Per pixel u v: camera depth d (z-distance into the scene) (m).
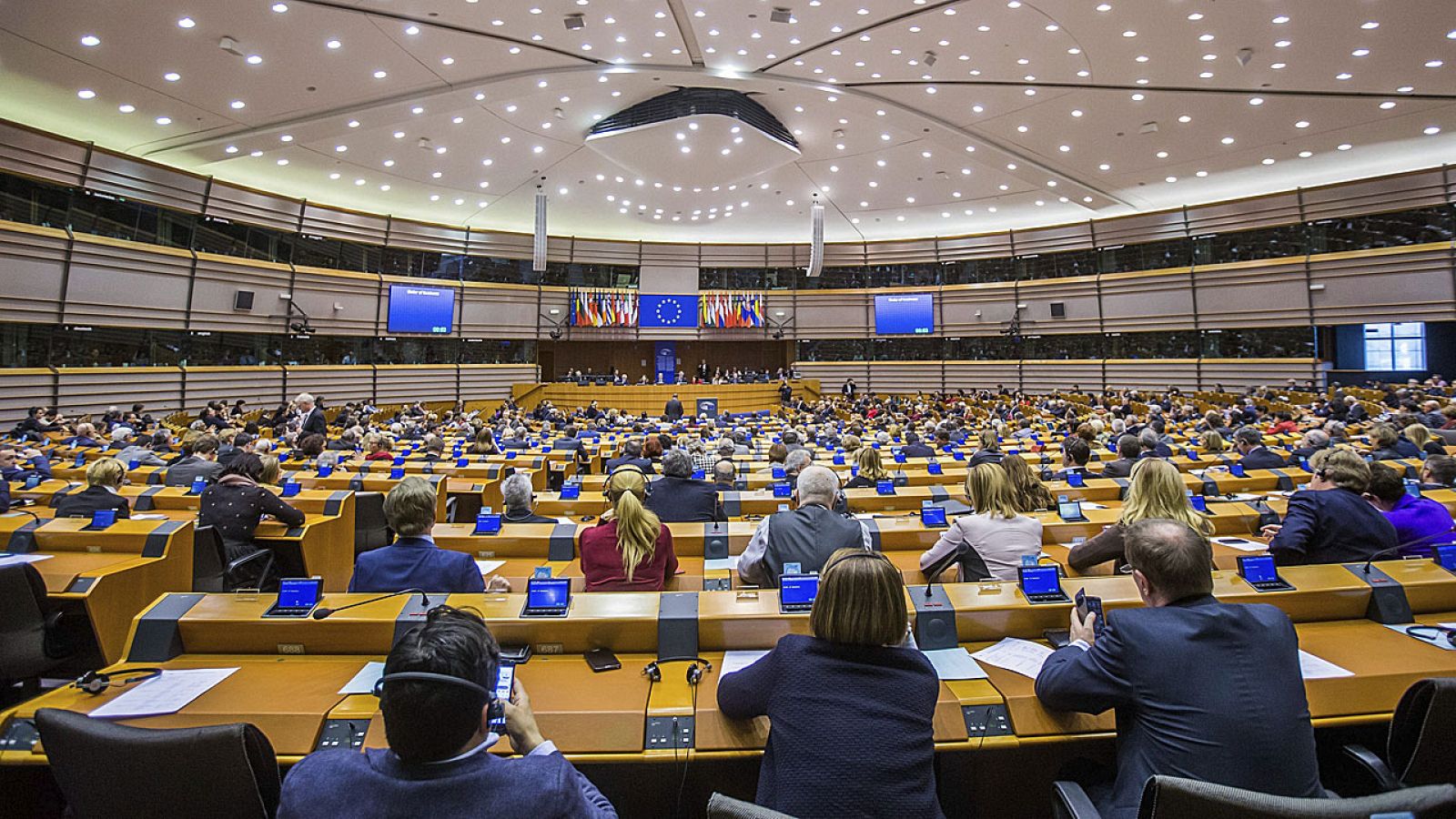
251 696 2.45
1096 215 26.95
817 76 15.64
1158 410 15.65
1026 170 20.95
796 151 19.98
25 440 12.41
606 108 17.89
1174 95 15.57
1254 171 21.50
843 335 30.97
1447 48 13.19
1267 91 15.30
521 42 13.70
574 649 2.83
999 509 3.77
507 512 5.11
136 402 18.09
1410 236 21.39
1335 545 3.62
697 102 17.28
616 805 2.54
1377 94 15.39
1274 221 23.23
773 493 6.30
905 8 12.35
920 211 27.16
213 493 5.38
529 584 2.92
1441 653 2.69
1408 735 2.06
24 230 15.83
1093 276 27.23
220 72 13.82
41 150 15.95
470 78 15.12
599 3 12.34
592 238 29.80
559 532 4.82
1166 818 1.62
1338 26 12.39
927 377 30.27
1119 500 6.44
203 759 1.75
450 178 21.95
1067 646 2.37
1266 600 3.00
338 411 22.08
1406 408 14.16
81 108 15.38
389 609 2.91
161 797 1.78
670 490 5.50
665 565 3.77
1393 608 3.02
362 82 14.61
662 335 29.77
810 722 1.87
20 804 2.45
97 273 17.30
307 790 1.46
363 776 1.46
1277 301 23.52
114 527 4.67
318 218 23.06
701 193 24.25
